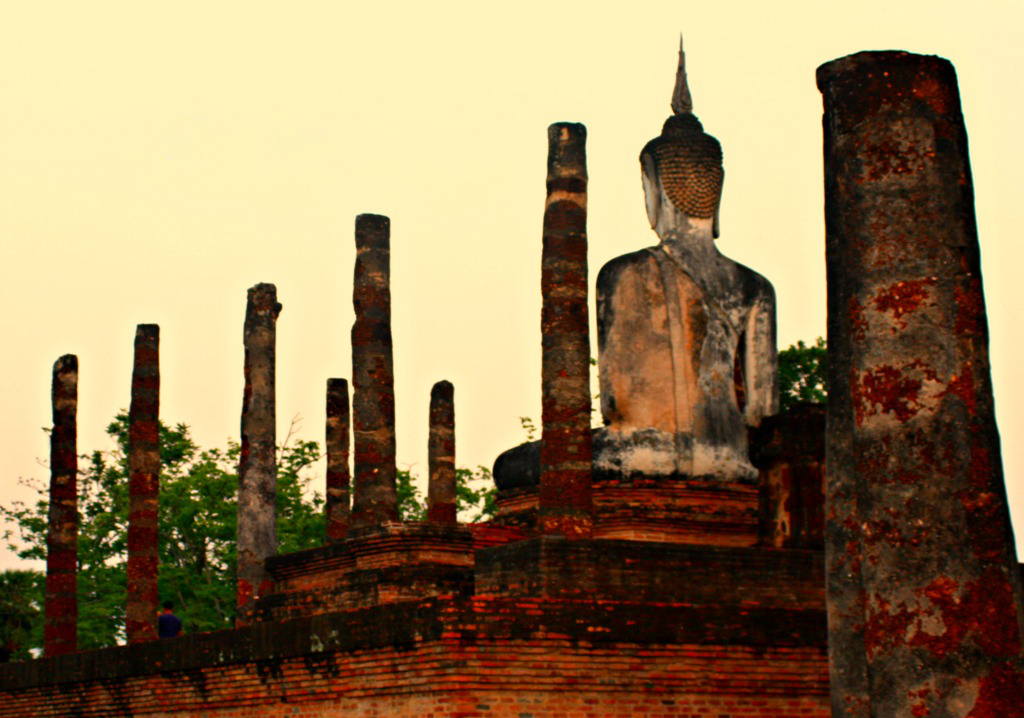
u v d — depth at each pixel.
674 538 23.53
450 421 28.28
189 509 43.28
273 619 24.34
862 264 11.05
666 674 17.47
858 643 11.02
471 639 16.56
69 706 23.45
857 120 11.22
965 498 10.53
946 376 10.72
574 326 19.48
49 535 27.91
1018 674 10.37
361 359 24.89
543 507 19.02
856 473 10.91
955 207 11.06
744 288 25.53
